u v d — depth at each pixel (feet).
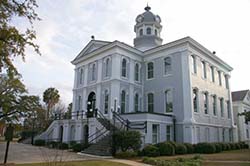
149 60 97.09
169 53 90.84
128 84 90.58
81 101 101.86
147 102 94.53
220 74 111.14
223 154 69.26
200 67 93.15
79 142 76.38
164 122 78.59
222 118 104.06
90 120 77.20
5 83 85.51
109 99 85.92
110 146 61.87
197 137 81.41
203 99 91.30
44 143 88.12
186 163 45.52
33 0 28.53
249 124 143.64
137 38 118.01
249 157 59.26
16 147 73.46
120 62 89.40
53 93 191.52
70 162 45.32
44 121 130.72
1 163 43.14
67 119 88.74
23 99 98.17
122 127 72.64
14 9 27.32
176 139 80.64
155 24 118.52
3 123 78.23
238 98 147.64
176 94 85.20
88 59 102.63
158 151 60.34
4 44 27.48
